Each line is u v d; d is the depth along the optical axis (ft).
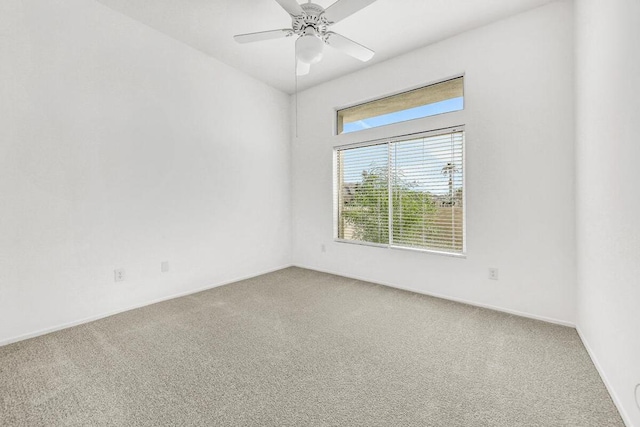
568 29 7.55
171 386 5.34
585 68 6.47
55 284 7.66
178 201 10.31
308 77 12.68
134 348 6.73
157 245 9.76
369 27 8.96
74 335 7.40
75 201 7.97
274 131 13.88
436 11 8.22
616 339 4.83
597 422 4.43
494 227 8.85
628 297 4.41
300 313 8.83
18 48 7.02
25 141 7.15
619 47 4.72
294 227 14.85
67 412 4.67
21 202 7.12
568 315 7.78
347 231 12.99
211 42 10.19
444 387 5.29
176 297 10.25
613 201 5.00
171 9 8.46
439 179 10.11
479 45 8.95
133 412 4.67
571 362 6.07
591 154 6.14
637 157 4.14
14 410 4.72
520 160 8.34
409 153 10.84
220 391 5.20
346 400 4.95
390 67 10.97
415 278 10.73
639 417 4.02
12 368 5.92
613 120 4.99
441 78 9.77
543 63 7.92
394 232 11.35
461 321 8.15
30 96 7.20
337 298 10.11
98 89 8.32
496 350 6.57
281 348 6.73
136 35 9.07
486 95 8.86
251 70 12.19
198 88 10.77
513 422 4.42
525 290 8.40
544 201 8.01
